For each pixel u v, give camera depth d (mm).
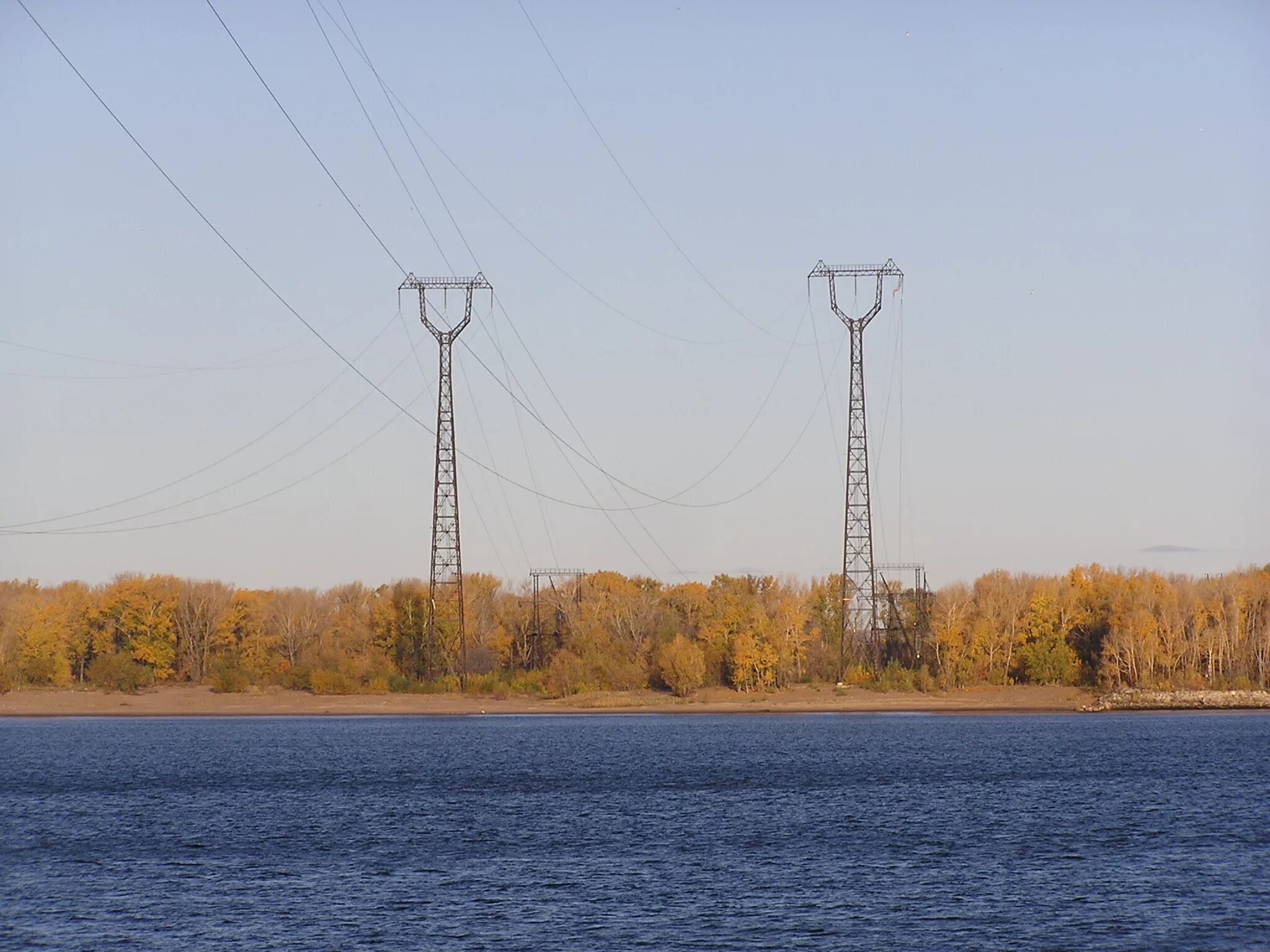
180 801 122625
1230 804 114375
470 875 83312
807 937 67375
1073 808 112250
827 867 85062
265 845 95500
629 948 65375
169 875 84375
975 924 69875
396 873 84188
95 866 87500
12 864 88688
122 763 160875
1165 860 86812
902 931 68500
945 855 89188
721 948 65500
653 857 89000
